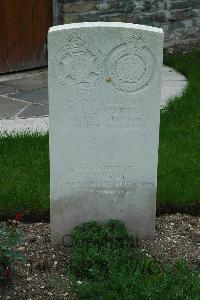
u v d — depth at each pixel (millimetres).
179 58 4629
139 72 2385
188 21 4871
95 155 2498
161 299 2258
